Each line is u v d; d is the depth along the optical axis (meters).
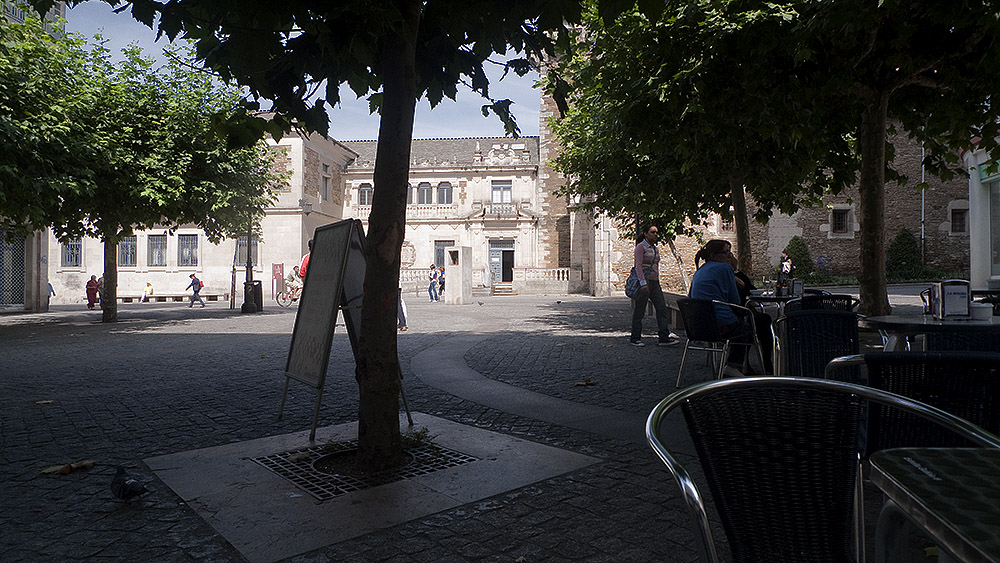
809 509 1.48
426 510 3.09
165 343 11.28
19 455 4.16
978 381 2.04
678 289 29.69
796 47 5.59
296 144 37.00
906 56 6.69
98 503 3.25
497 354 8.98
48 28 14.45
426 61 4.23
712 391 1.55
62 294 37.88
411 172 45.22
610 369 7.50
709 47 6.27
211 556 2.62
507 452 4.06
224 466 3.83
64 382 7.07
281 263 36.81
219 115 4.12
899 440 2.12
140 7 3.23
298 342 5.02
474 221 43.78
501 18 3.36
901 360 2.10
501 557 2.58
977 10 5.05
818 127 7.69
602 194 13.02
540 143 43.81
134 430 4.83
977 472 1.06
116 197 14.89
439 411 5.37
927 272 29.05
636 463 3.83
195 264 37.59
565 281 38.06
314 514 3.05
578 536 2.78
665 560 2.54
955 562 0.86
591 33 7.93
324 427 4.84
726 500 1.48
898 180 9.08
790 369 3.82
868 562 1.56
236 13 3.32
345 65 3.94
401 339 11.20
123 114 14.97
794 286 8.84
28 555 2.64
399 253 3.82
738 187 10.79
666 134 7.63
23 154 11.62
